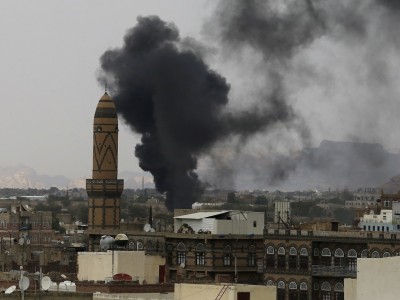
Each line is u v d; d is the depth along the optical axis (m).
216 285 171.62
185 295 172.12
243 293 168.88
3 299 163.50
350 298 171.12
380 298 143.88
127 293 198.12
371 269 144.75
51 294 165.62
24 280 164.50
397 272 143.00
